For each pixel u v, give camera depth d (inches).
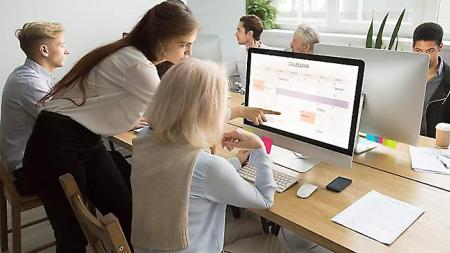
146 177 44.8
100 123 63.9
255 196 48.7
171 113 43.1
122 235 40.0
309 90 61.9
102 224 39.6
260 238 66.0
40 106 71.5
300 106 63.8
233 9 167.0
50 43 88.9
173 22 59.5
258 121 68.7
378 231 48.0
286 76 64.7
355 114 56.8
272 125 68.7
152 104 45.2
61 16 124.4
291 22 175.9
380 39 121.5
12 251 82.9
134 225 46.6
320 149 62.6
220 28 165.6
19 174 81.1
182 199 43.4
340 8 159.2
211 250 47.9
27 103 84.7
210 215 46.9
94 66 62.2
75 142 63.2
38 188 65.6
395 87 67.5
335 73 58.1
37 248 84.3
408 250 44.5
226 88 45.2
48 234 96.0
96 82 62.3
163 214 44.0
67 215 65.6
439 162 68.4
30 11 118.3
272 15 177.0
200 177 43.8
